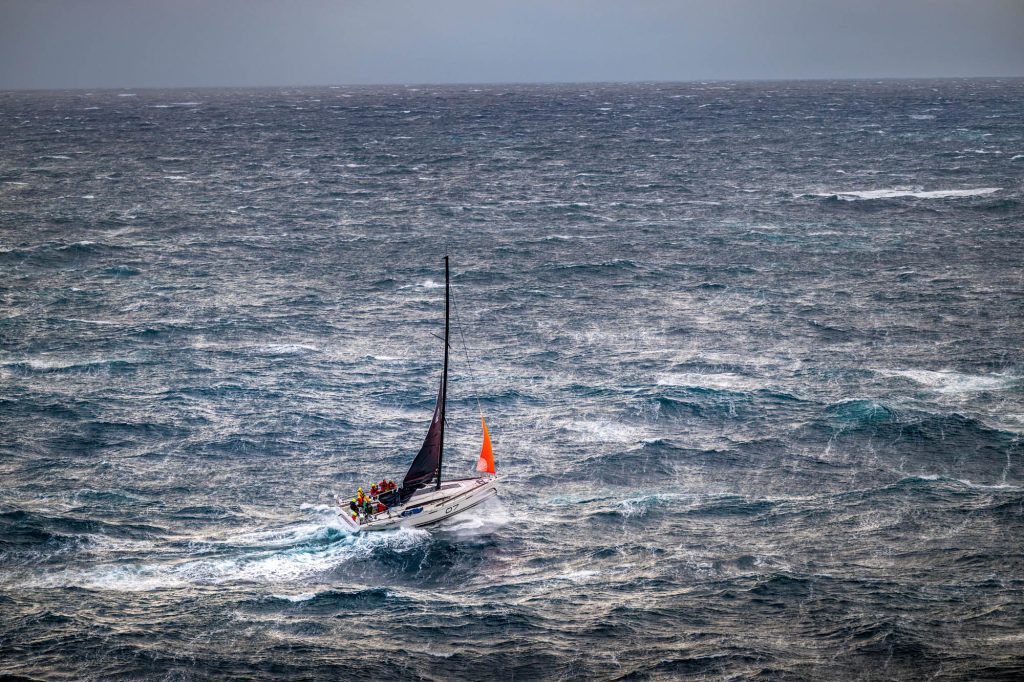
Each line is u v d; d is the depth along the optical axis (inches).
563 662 5462.6
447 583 6343.5
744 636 5689.0
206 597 6087.6
